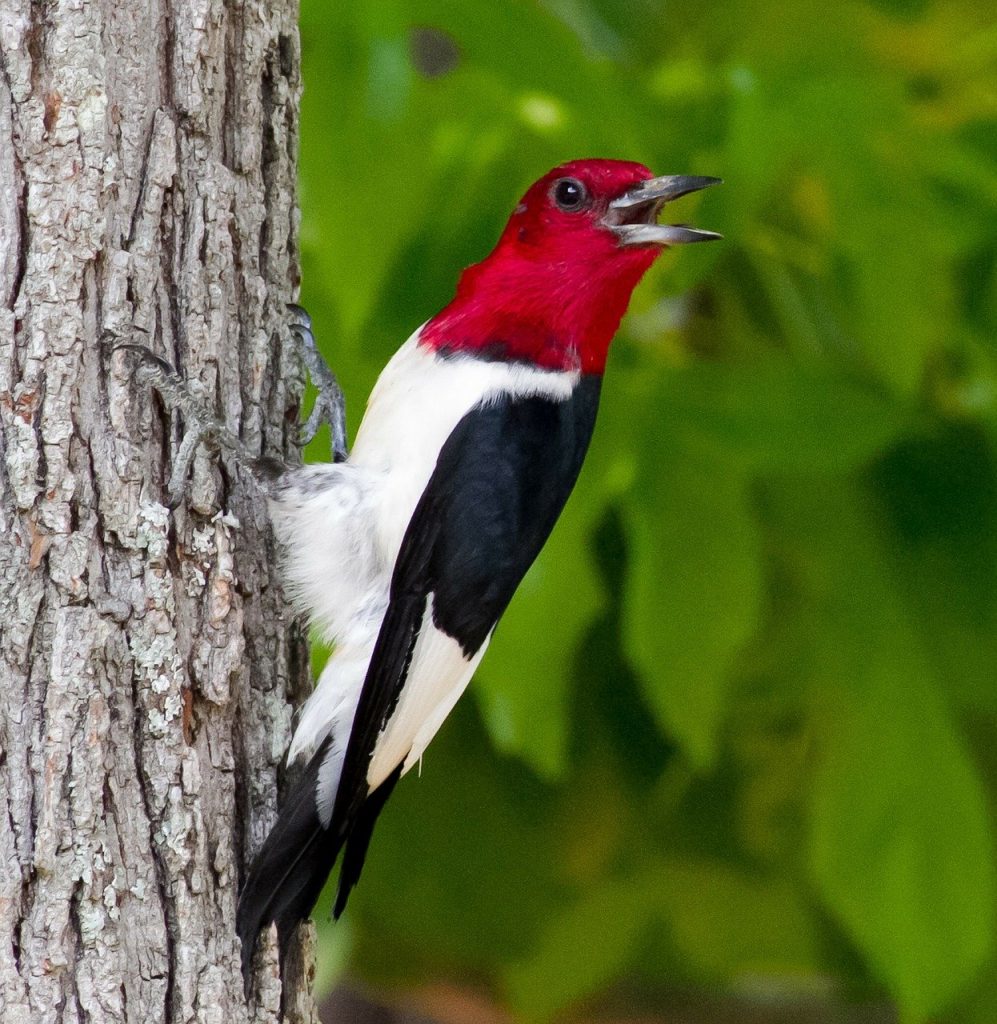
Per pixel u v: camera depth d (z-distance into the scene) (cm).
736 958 1240
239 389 802
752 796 1194
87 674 728
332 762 790
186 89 777
